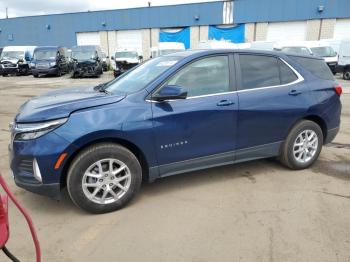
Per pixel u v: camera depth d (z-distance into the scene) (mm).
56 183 3383
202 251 2955
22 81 22391
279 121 4477
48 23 39250
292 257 2861
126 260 2846
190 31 33812
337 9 28734
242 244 3049
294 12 30047
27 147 3318
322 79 4922
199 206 3760
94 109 3473
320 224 3367
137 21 35469
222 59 4180
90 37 38094
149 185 4320
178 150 3879
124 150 3588
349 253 2908
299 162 4766
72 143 3305
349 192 4105
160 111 3701
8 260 2838
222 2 32000
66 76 27500
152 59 4688
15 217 3541
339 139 6582
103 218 3527
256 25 31516
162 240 3121
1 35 41719
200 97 3949
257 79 4367
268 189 4184
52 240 3133
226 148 4191
